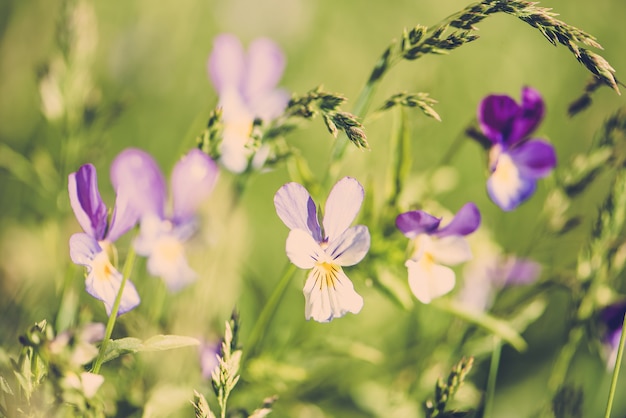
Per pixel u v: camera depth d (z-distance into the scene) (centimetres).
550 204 36
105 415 31
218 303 34
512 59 52
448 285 32
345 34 55
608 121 36
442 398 31
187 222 33
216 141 32
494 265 38
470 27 31
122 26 50
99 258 30
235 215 35
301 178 34
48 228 36
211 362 34
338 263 31
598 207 35
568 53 52
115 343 29
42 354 28
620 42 55
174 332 33
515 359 40
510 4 31
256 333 34
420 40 32
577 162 36
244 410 33
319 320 30
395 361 38
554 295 41
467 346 37
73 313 33
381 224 34
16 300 34
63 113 36
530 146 34
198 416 30
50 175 37
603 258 35
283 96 36
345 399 37
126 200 31
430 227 32
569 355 35
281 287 34
